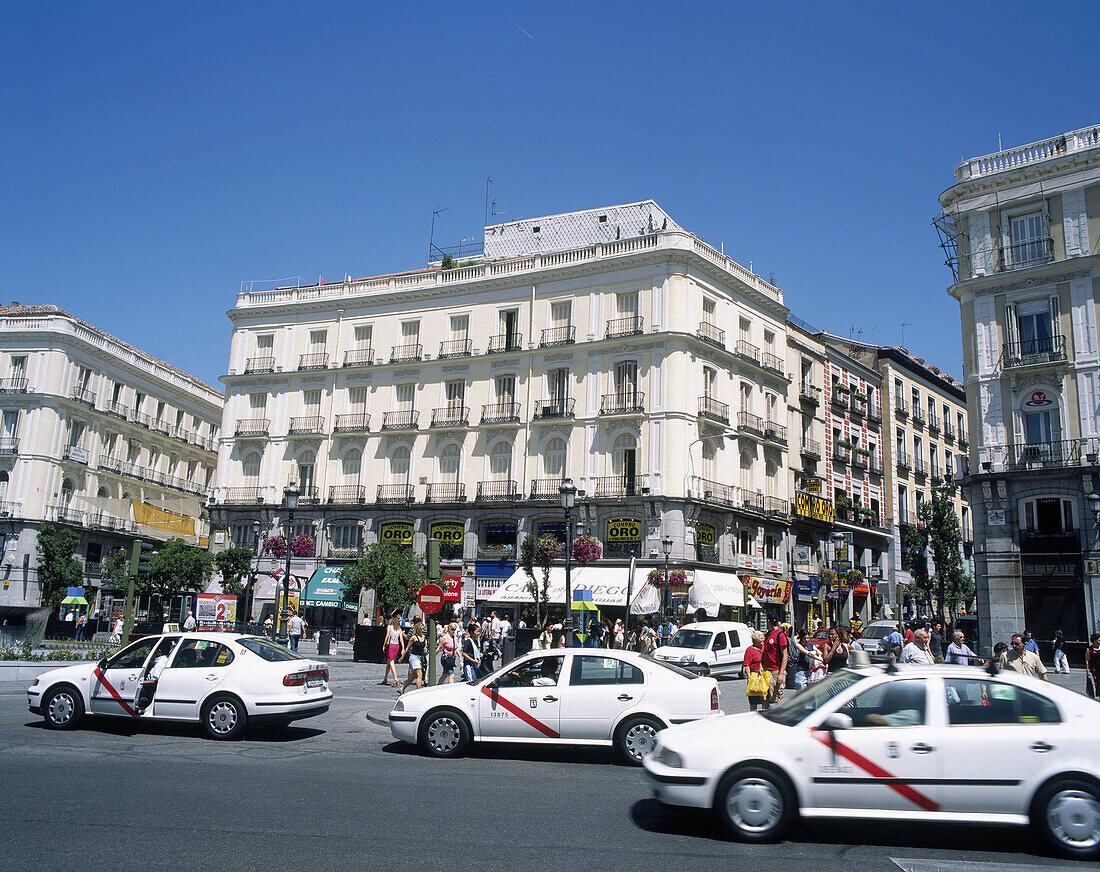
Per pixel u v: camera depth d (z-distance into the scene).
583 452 40.75
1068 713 7.71
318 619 45.09
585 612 31.80
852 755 7.80
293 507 30.41
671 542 35.59
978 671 8.12
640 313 40.75
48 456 52.12
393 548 37.34
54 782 9.57
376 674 27.61
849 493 51.19
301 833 7.62
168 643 14.19
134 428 59.19
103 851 6.91
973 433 33.81
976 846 7.79
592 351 41.38
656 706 12.22
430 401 44.88
